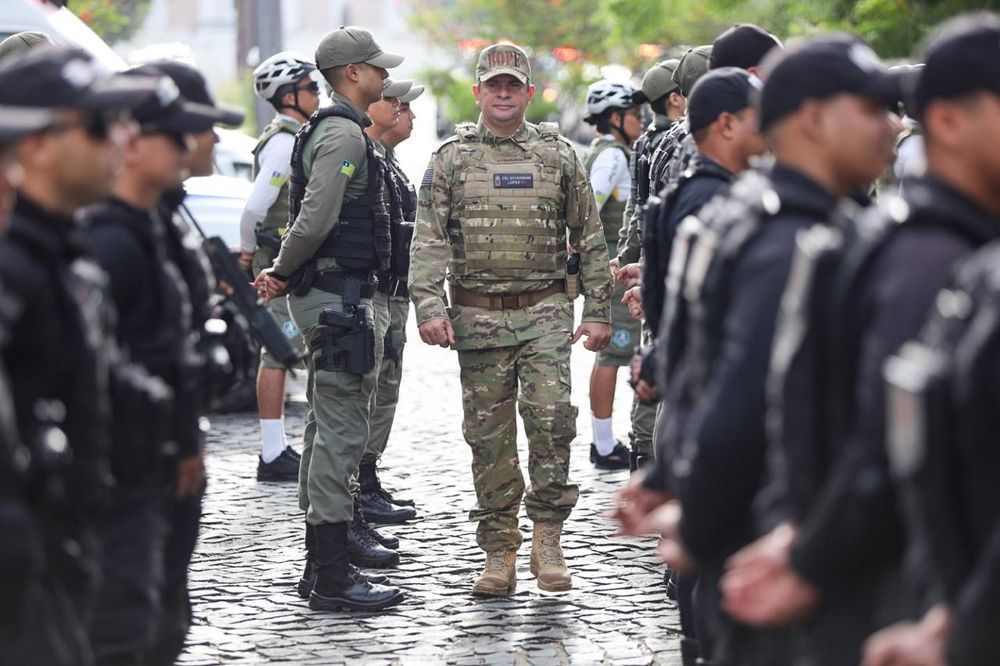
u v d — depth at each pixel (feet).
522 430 76.59
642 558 51.78
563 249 49.24
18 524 20.61
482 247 48.11
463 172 48.34
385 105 56.90
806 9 105.40
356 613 46.09
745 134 34.19
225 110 34.01
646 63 175.73
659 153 46.47
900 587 21.38
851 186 25.26
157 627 31.53
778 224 24.40
